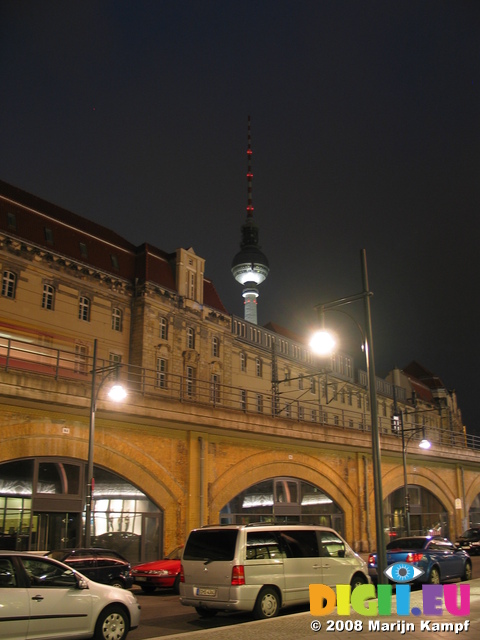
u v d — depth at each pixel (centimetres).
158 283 4822
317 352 1617
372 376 1427
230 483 3147
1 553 1052
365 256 1528
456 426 10781
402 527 4356
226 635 1010
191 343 5044
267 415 3300
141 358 4491
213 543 1408
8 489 2348
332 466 3806
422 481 4694
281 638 980
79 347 4178
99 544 2584
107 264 4616
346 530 3784
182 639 984
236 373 5691
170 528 2831
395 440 4269
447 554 1970
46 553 1938
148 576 2075
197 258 5288
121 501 2705
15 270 3888
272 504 3397
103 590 1138
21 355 3719
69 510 2512
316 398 6712
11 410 2391
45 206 4612
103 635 1106
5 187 4356
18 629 1002
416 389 9812
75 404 2472
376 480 1345
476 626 1072
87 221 4959
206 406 2975
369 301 1499
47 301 4053
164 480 2850
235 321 5831
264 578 1378
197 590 1389
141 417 2703
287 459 3506
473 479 5444
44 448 2459
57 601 1057
